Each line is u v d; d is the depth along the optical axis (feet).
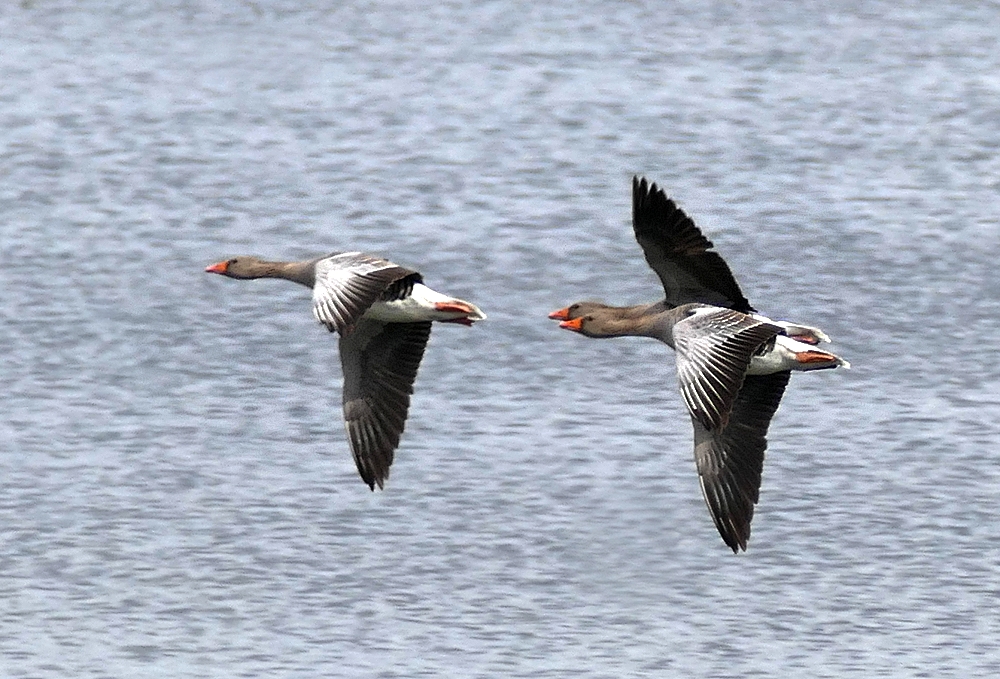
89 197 122.21
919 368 96.12
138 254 111.75
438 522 77.36
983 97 145.18
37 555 75.41
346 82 148.05
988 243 114.11
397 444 55.26
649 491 79.92
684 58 155.22
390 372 55.72
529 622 69.82
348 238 115.24
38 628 70.03
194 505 79.30
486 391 90.48
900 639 69.26
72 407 89.86
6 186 123.85
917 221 117.91
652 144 133.39
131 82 147.64
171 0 171.63
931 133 136.56
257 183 124.67
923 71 152.35
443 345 95.71
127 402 90.53
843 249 113.19
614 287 106.22
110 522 77.97
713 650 68.08
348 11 168.86
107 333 99.40
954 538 77.05
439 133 135.03
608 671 66.23
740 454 50.65
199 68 151.74
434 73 150.61
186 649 68.33
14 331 99.66
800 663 67.41
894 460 84.33
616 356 94.38
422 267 109.70
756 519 78.43
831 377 94.22
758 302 105.81
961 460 84.28
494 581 72.69
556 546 75.20
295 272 57.67
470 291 105.70
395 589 72.23
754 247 113.70
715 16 168.14
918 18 168.04
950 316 103.19
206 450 84.84
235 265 59.16
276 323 100.01
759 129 136.87
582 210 118.93
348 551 75.20
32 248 112.47
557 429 86.12
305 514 78.33
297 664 67.10
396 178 125.29
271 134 134.92
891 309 104.27
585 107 141.28
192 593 72.28
